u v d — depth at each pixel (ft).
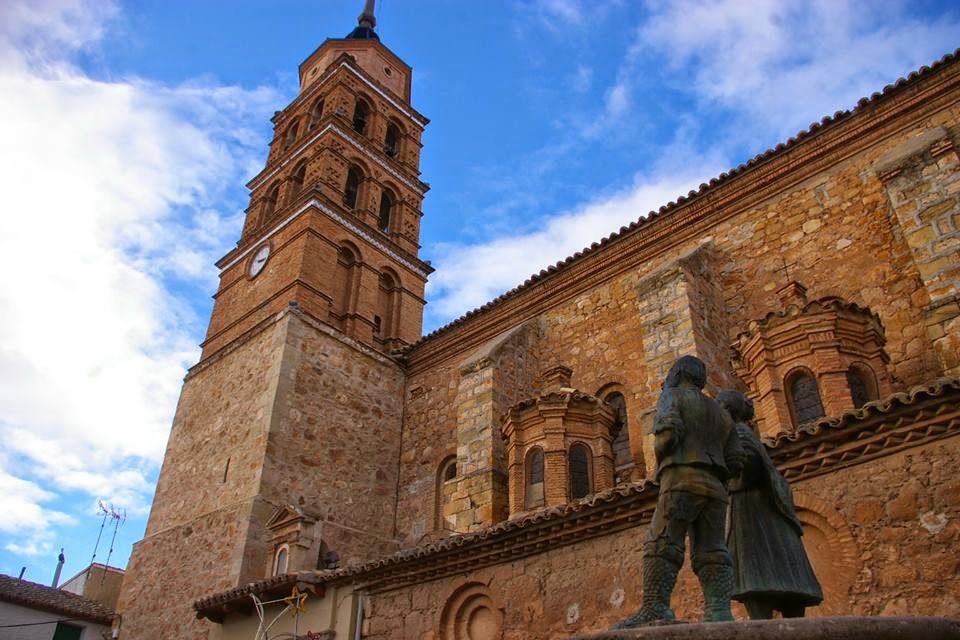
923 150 48.91
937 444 31.81
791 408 47.50
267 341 82.43
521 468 60.95
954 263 44.16
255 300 93.66
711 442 17.11
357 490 77.92
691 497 16.43
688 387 18.07
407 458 83.41
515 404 64.23
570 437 61.05
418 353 89.81
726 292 62.59
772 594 16.74
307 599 54.75
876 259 54.29
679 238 68.59
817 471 34.88
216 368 88.89
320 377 80.74
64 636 92.27
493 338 81.92
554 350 73.87
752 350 50.75
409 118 123.24
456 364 85.10
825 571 33.22
